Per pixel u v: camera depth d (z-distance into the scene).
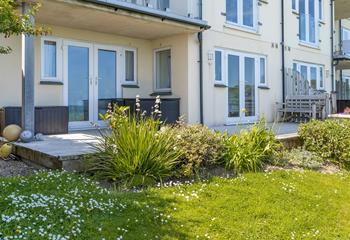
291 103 12.94
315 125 8.02
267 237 3.77
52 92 9.08
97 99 9.98
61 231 3.20
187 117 10.11
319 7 15.98
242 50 11.92
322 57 15.97
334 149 7.45
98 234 3.28
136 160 5.07
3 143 6.93
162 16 8.73
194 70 10.29
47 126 8.05
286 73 13.66
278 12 13.46
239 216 4.19
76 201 3.89
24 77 6.88
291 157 7.16
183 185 5.02
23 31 4.52
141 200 4.30
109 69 10.27
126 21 8.72
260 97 12.60
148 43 11.05
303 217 4.35
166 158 5.34
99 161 5.33
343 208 4.81
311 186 5.60
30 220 3.30
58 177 4.71
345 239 3.91
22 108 7.05
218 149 5.98
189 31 9.92
